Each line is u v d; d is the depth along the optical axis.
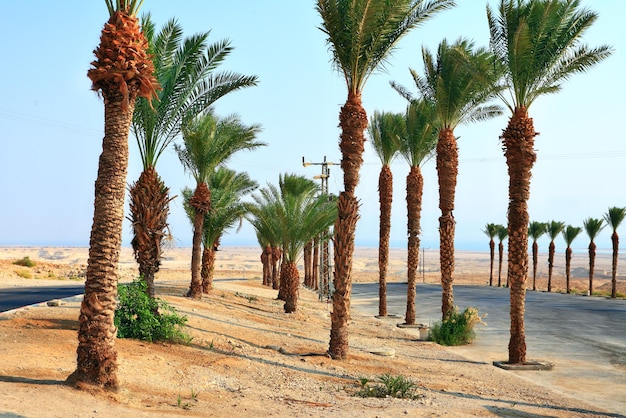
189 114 18.58
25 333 13.81
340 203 17.11
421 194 29.41
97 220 9.73
